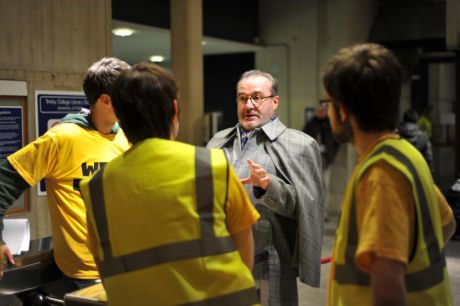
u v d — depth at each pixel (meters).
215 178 1.42
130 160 1.45
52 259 2.24
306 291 4.45
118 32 7.22
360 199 1.29
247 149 2.57
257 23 8.73
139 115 1.46
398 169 1.26
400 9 8.52
